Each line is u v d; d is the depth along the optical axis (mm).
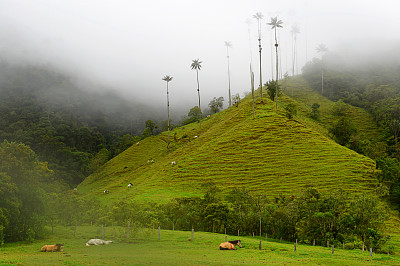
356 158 83375
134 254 28688
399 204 66125
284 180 80375
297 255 31656
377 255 35688
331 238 46156
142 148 154125
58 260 23781
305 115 147375
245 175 87438
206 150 106312
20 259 23641
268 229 54406
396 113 140125
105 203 85188
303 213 51031
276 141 99750
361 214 46688
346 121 120312
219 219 56062
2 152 42375
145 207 63594
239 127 113938
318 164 83938
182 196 79750
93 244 34969
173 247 34438
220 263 24859
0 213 35094
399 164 77688
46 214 44531
